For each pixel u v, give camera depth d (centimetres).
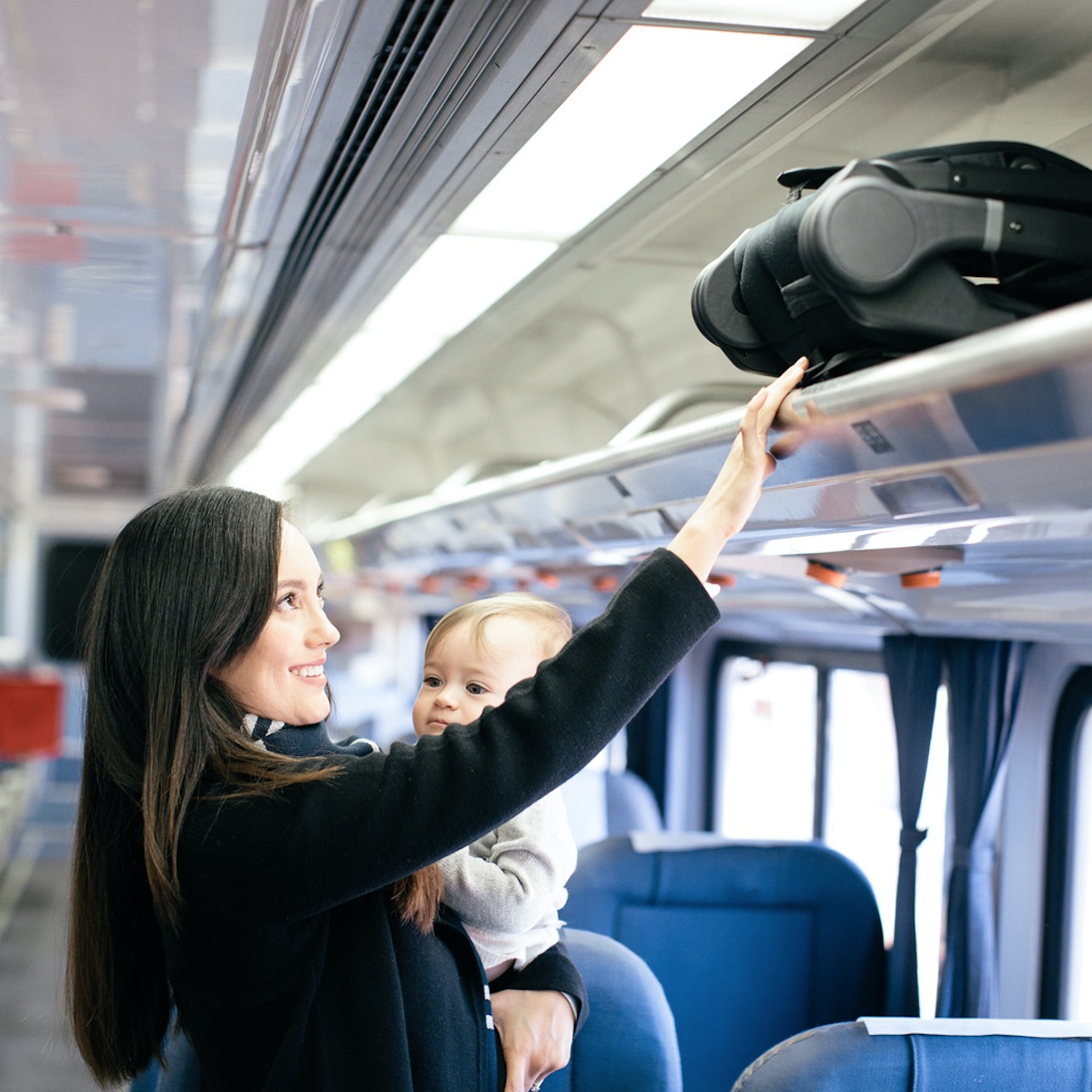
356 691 1202
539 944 173
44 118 209
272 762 139
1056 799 349
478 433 666
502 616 182
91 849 156
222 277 319
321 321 361
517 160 239
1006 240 125
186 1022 148
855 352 140
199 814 136
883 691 446
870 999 352
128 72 186
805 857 350
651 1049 232
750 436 145
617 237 292
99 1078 163
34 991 668
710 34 176
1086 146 221
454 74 177
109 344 449
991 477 138
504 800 129
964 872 335
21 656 1530
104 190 253
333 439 716
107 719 148
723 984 346
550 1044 163
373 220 256
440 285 347
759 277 147
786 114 208
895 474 150
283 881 131
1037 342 110
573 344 456
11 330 434
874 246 121
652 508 244
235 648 143
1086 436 117
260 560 143
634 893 343
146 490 1314
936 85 202
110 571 147
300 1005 139
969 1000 332
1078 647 334
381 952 142
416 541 528
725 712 569
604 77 195
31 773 1209
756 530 212
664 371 445
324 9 157
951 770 340
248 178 234
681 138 222
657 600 134
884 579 285
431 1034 146
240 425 612
